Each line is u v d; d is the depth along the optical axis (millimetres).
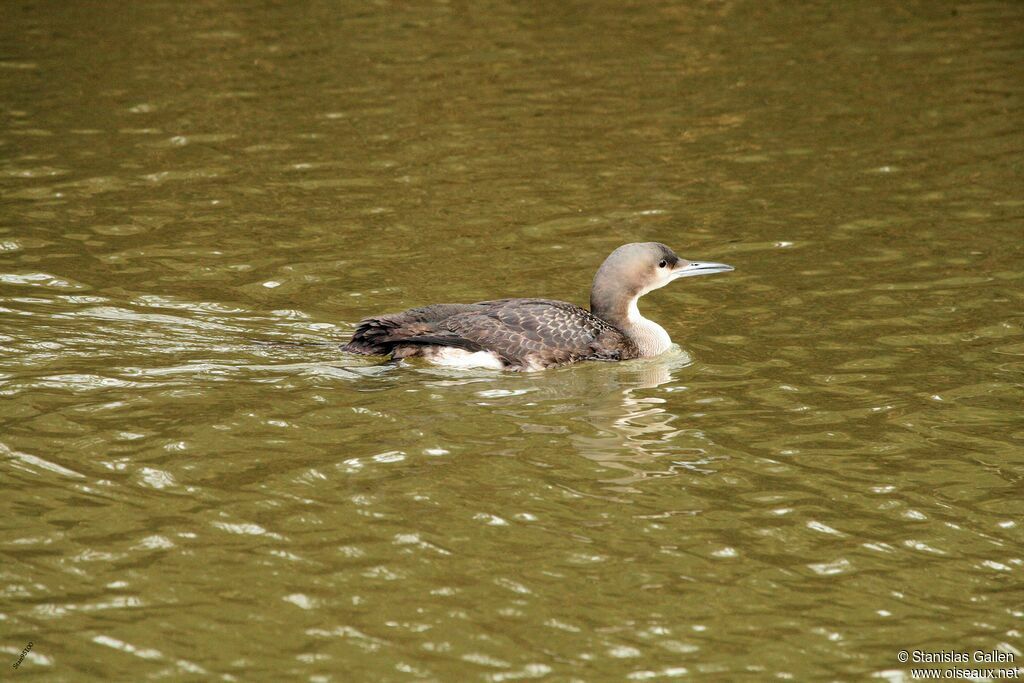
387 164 21906
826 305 16391
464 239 18828
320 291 16734
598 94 25578
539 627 9430
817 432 12758
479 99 25266
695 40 29156
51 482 11219
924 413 13188
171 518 10711
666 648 9234
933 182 21000
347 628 9328
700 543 10633
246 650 9039
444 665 8961
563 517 10969
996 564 10406
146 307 15797
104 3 31703
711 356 14883
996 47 28359
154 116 23875
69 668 8750
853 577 10188
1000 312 15969
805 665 9078
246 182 20922
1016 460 12133
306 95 25281
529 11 31562
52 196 19953
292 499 11102
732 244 18672
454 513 10969
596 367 14422
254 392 13289
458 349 14062
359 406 13039
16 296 15898
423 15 31125
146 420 12508
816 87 25906
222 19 30547
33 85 25344
